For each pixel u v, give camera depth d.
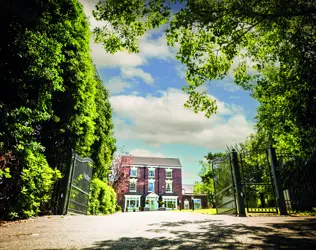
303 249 2.34
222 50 7.12
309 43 6.98
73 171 7.54
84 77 8.91
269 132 14.68
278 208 6.93
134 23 6.89
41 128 7.72
